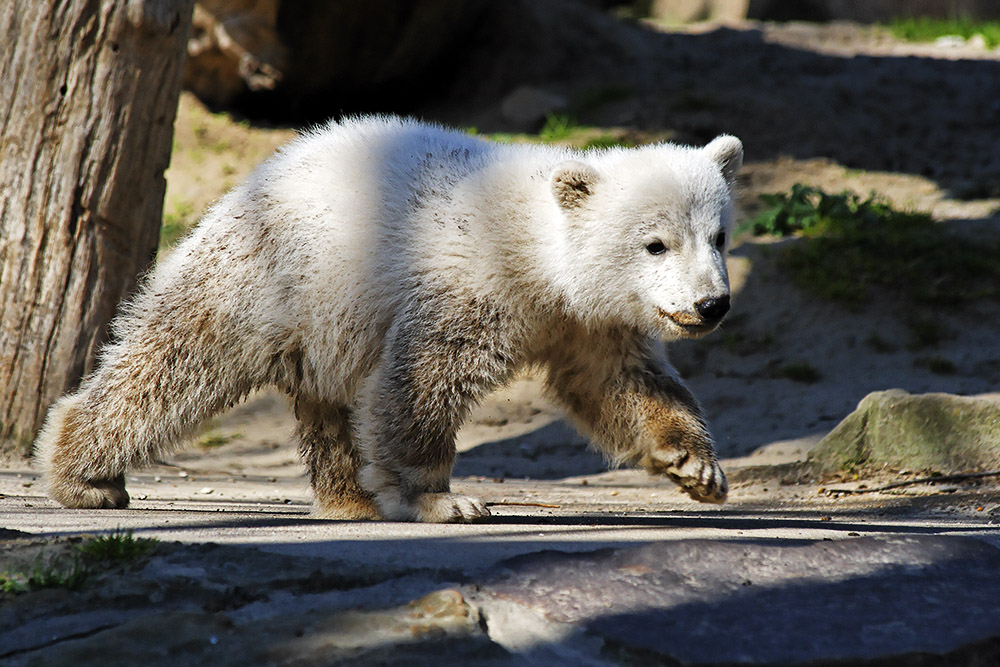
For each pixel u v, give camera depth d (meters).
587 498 13.73
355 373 9.55
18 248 15.00
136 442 10.08
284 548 6.56
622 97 30.20
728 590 5.89
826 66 34.28
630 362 9.42
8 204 15.01
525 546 6.71
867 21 49.41
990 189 25.55
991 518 10.15
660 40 35.28
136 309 10.24
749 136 28.73
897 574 6.23
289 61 28.73
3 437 15.07
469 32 31.75
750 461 15.99
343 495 10.51
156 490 13.43
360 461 10.45
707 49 35.19
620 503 13.05
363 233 9.16
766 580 6.07
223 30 28.03
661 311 8.67
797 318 21.20
